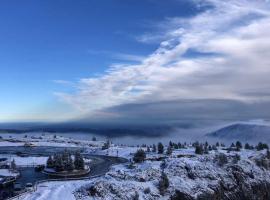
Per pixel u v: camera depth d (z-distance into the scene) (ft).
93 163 598.34
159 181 423.64
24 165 560.20
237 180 515.91
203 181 469.57
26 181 433.07
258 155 630.74
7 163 565.94
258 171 567.18
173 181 441.27
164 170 470.39
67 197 352.28
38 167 513.86
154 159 566.36
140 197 385.70
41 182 417.28
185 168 485.15
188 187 433.89
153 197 395.55
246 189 509.76
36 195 352.69
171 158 530.27
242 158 587.68
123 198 371.35
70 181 424.46
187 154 613.93
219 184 479.00
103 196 365.61
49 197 347.36
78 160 503.61
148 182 425.69
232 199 476.95
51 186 392.47
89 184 383.04
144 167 476.13
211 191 450.71
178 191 419.33
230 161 559.79
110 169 510.17
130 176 429.38
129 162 572.10
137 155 544.62
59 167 490.08
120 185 392.27
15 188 382.01
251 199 502.38
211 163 532.32
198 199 423.64
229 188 488.44
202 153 623.77
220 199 459.73
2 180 418.72
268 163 614.34
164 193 411.95
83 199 354.95
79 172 489.26
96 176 459.32
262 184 539.70
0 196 352.90
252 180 535.19
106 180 406.82
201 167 500.74
